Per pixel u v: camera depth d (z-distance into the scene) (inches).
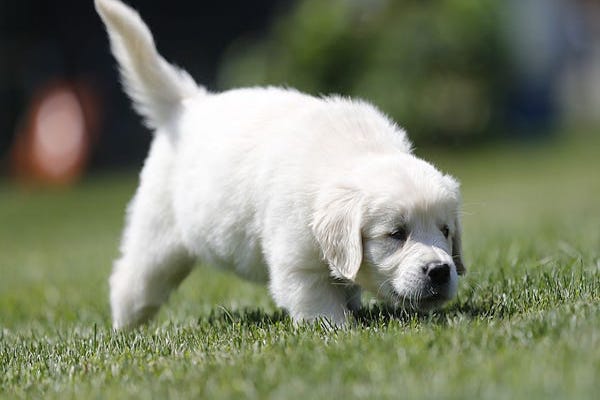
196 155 378.6
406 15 1416.1
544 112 1702.8
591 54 2187.5
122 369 290.4
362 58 1395.2
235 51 1563.7
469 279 398.6
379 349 271.0
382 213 326.3
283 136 353.4
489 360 250.7
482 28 1448.1
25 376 299.9
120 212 1090.7
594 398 214.7
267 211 344.5
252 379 257.0
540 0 1712.6
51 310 466.3
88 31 1509.6
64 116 1440.7
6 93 1498.5
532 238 533.0
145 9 1515.7
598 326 274.2
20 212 1142.3
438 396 227.0
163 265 399.9
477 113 1488.7
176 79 413.7
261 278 366.6
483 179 1200.8
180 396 251.4
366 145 349.7
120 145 1491.1
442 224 335.0
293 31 1421.0
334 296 340.5
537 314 302.2
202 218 370.3
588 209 812.6
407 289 321.7
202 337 334.0
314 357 271.6
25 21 1499.8
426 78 1407.5
